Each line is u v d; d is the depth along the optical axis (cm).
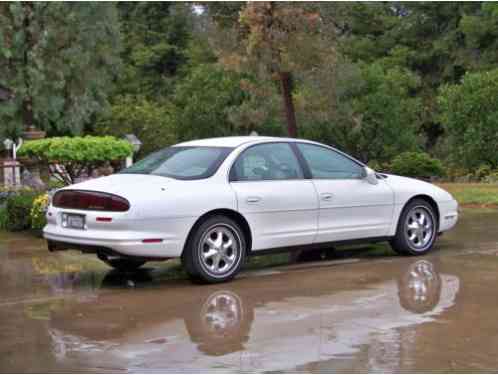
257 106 2319
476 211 1341
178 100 3272
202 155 762
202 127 3073
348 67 2184
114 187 698
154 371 450
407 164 2062
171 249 693
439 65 3928
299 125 2812
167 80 4097
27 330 551
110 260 805
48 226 747
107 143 1238
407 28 4050
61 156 1204
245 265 832
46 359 478
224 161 747
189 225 700
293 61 2036
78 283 737
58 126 3447
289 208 771
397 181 881
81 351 495
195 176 727
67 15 3347
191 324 562
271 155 786
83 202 701
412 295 653
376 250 922
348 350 488
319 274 764
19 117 3400
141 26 4347
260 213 751
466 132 2344
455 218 920
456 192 1617
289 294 666
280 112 2447
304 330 539
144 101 3306
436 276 741
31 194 1202
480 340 510
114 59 3622
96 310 615
